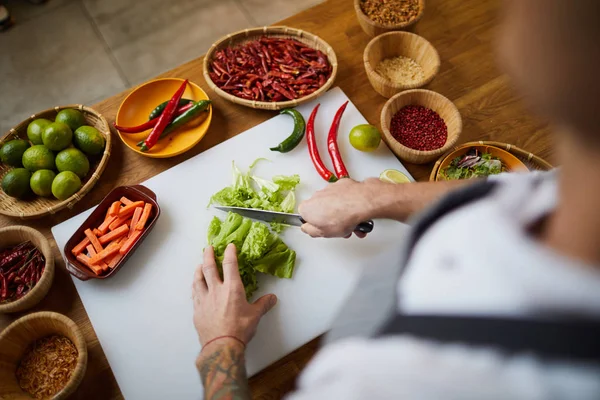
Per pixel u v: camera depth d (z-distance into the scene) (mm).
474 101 1419
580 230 346
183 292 1219
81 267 1198
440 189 995
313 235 1136
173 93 1479
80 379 1019
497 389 360
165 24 2881
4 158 1318
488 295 376
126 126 1430
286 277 1208
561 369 341
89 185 1294
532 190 410
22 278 1191
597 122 297
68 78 2738
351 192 1059
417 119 1349
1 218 1305
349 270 1226
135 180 1365
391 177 1293
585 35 274
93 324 1183
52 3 2926
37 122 1345
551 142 1350
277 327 1165
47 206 1311
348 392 417
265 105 1392
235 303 1008
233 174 1348
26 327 1072
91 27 2875
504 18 316
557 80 297
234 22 2879
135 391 1114
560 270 355
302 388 479
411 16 1496
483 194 443
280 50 1512
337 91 1463
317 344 1150
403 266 454
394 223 1271
